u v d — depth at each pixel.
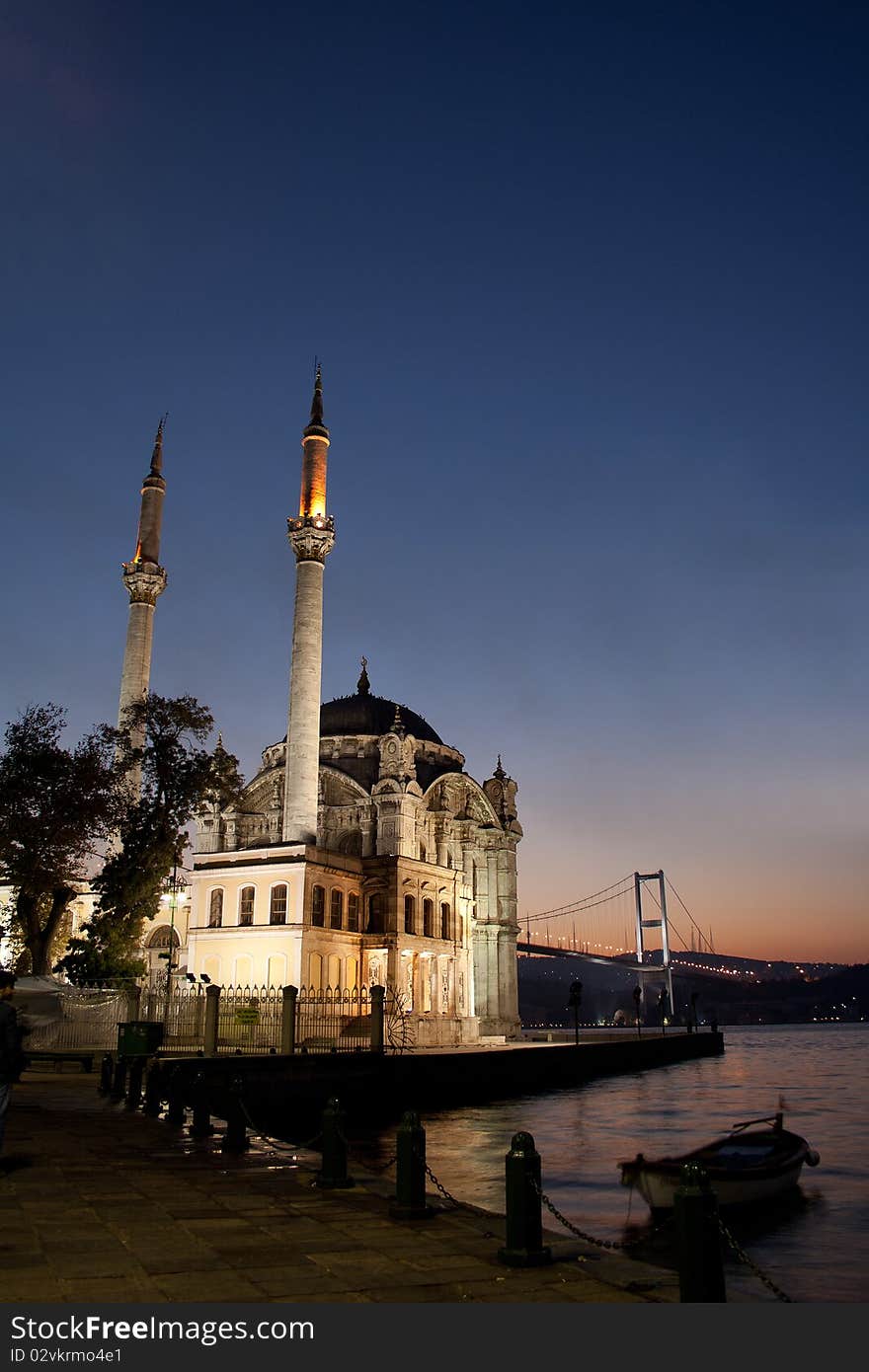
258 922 69.44
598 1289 12.04
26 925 58.31
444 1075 54.94
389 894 75.12
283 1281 12.02
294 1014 48.47
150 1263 12.62
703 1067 97.44
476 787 92.12
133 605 82.12
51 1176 18.64
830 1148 38.66
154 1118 28.16
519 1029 91.00
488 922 90.75
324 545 75.12
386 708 92.06
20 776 57.53
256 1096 41.97
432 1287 11.94
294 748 71.56
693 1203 11.44
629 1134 42.12
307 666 72.56
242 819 83.44
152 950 82.69
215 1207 16.08
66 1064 45.62
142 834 62.47
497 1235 14.58
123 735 64.19
